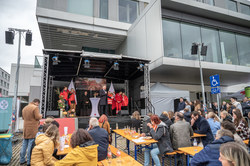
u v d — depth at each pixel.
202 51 8.27
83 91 11.98
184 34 10.09
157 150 3.78
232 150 1.19
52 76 11.15
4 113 6.05
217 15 10.67
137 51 12.16
